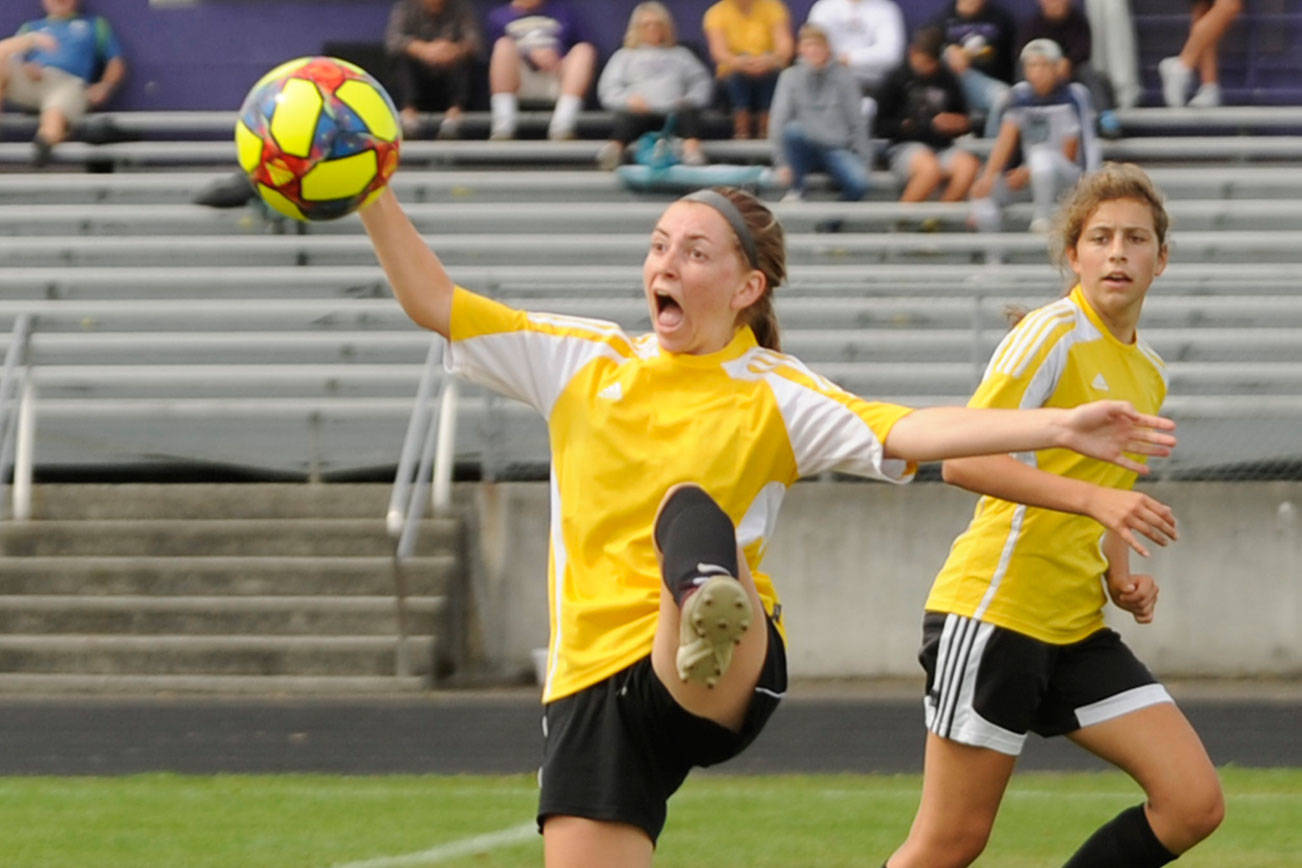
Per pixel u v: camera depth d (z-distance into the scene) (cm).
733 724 1293
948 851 1719
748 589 1259
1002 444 1252
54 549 4609
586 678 1309
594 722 1300
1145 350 1786
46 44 5912
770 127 5416
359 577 4444
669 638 1239
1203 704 3859
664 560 1214
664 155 5409
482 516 4519
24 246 5441
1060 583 1688
